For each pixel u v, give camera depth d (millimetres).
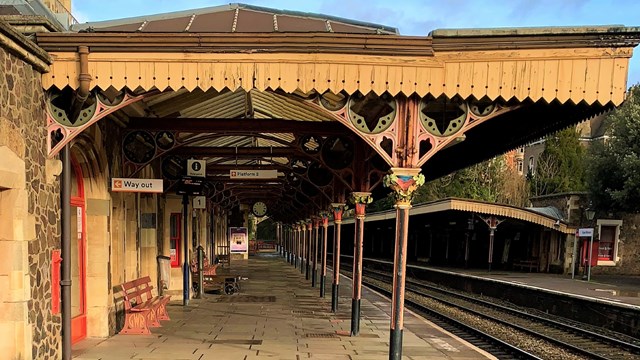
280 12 6594
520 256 27203
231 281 13883
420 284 22922
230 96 8812
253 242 48375
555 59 5156
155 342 7406
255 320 9562
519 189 36344
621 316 11328
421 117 5484
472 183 36219
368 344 7695
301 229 23703
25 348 4828
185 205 11305
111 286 7863
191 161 10914
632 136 22031
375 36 5121
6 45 4410
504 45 5152
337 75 5223
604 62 5133
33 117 5066
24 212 4832
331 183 11266
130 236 9320
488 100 5461
